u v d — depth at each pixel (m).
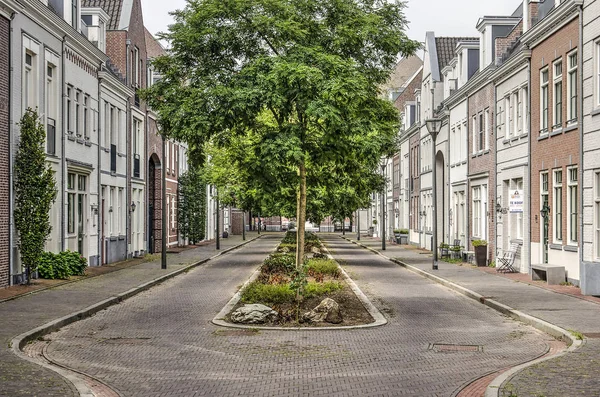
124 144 37.19
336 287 20.78
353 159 20.16
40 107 24.17
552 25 24.09
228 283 24.88
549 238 24.84
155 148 44.41
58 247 26.00
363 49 20.11
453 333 14.25
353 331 14.52
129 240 38.00
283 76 17.02
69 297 19.12
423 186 51.28
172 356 11.82
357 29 19.44
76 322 15.55
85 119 30.44
